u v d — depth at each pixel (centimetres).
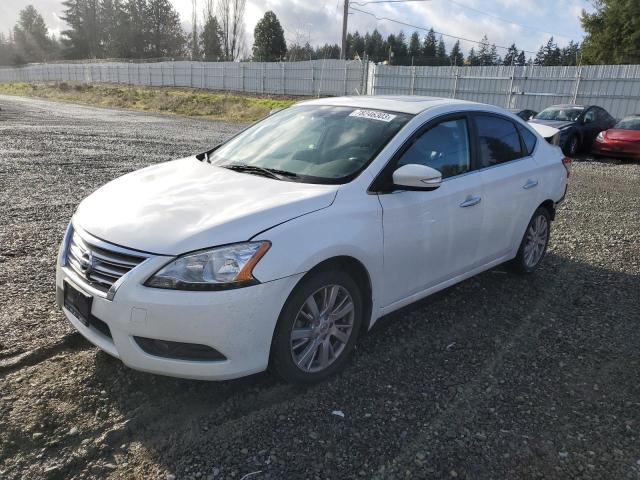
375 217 328
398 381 327
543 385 329
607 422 295
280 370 299
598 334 402
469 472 252
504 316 428
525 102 2350
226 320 266
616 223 755
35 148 1226
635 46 3350
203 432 271
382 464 255
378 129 374
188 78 4434
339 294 322
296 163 365
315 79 3475
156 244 270
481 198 415
